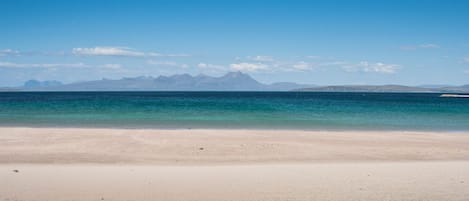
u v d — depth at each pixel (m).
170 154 20.48
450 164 17.44
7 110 51.50
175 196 11.94
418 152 21.78
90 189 12.55
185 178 14.18
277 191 12.49
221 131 29.86
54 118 41.03
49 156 19.50
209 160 19.12
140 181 13.65
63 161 18.42
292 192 12.38
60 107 58.03
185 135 27.09
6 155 19.56
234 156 20.14
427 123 39.25
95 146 22.39
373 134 29.36
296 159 19.61
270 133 29.08
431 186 13.17
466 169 16.05
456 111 55.88
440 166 16.81
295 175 14.77
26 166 16.64
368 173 15.16
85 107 58.28
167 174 14.87
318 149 22.33
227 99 102.12
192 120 40.16
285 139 25.95
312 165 17.27
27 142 23.55
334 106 67.94
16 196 11.73
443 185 13.32
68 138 25.17
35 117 42.00
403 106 69.31
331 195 12.09
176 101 82.56
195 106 63.19
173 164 18.03
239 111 52.53
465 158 20.30
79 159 18.94
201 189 12.68
